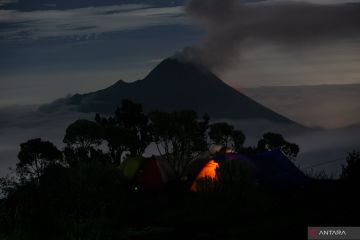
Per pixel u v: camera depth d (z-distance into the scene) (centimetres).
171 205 2767
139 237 1830
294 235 1561
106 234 1692
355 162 2633
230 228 1870
